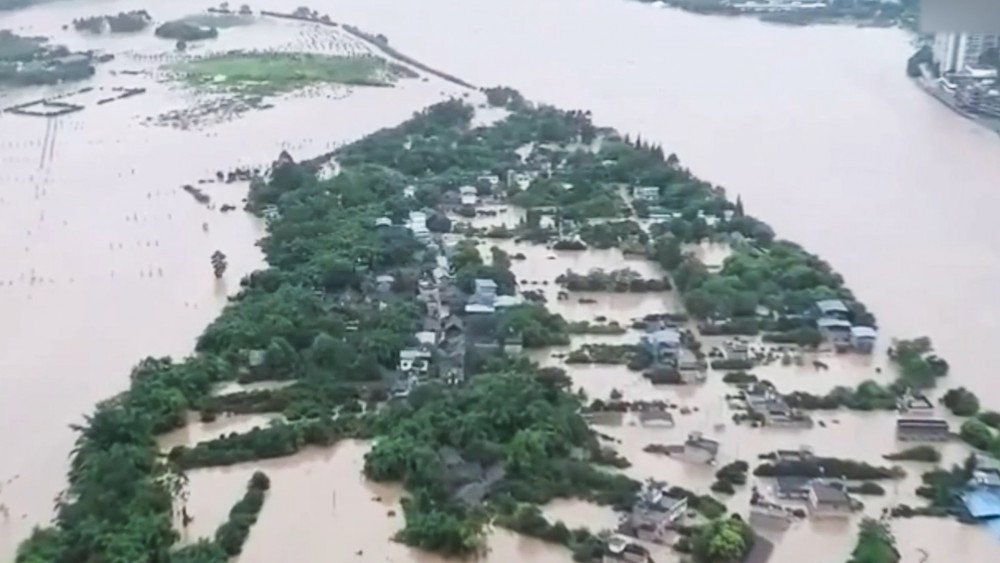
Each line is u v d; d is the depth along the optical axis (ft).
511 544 455.63
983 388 563.48
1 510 474.49
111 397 553.64
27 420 538.47
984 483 485.15
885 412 545.44
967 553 447.01
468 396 538.47
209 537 457.68
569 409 531.91
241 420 542.57
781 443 520.01
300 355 587.68
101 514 457.27
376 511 478.18
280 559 446.60
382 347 587.27
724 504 476.54
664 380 569.23
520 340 604.90
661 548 449.89
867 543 442.09
